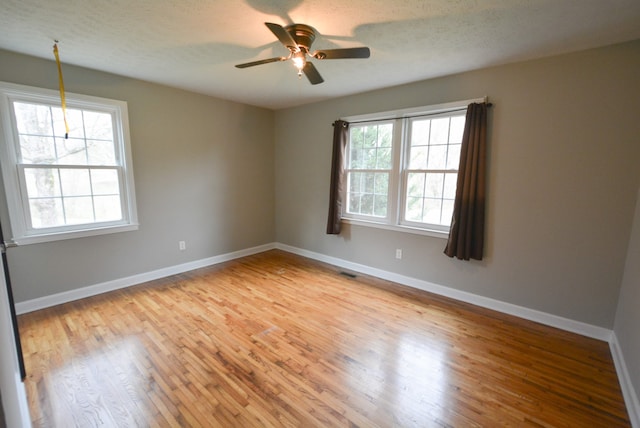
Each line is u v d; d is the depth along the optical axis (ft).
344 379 6.32
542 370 6.70
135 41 7.52
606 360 7.07
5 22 6.52
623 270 7.55
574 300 8.29
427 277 11.05
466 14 6.07
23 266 8.84
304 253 15.51
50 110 9.09
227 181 14.11
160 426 5.12
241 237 15.10
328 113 13.51
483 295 9.81
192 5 5.86
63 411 5.40
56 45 7.70
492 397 5.88
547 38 7.04
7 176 8.39
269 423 5.22
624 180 7.40
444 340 7.83
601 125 7.55
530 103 8.44
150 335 7.85
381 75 9.90
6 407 2.63
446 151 10.32
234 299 10.11
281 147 15.83
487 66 8.93
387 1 5.63
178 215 12.43
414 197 11.22
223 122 13.58
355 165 13.03
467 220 9.43
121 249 10.87
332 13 6.09
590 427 5.24
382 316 9.08
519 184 8.81
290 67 9.34
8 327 4.53
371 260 12.69
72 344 7.40
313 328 8.33
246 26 6.72
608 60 7.35
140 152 11.02
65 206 9.61
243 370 6.55
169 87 11.57
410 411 5.51
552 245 8.48
